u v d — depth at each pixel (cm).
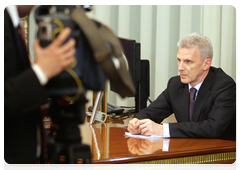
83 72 70
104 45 67
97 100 181
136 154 110
